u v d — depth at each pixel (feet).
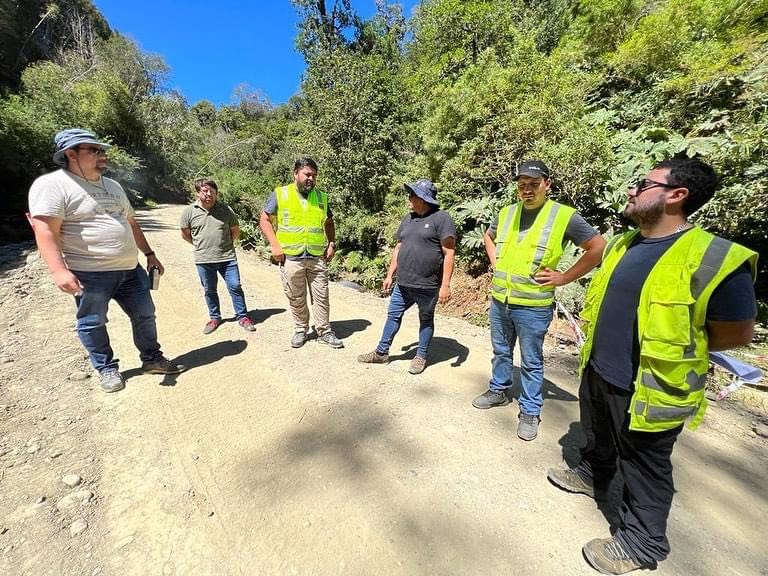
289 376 10.77
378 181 34.40
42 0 76.69
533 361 8.00
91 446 7.86
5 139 38.65
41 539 5.75
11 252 27.30
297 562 5.49
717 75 20.63
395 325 11.28
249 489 6.81
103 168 8.81
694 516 6.38
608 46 31.42
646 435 5.01
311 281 12.59
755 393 10.12
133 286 10.01
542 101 21.81
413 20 51.67
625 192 17.63
